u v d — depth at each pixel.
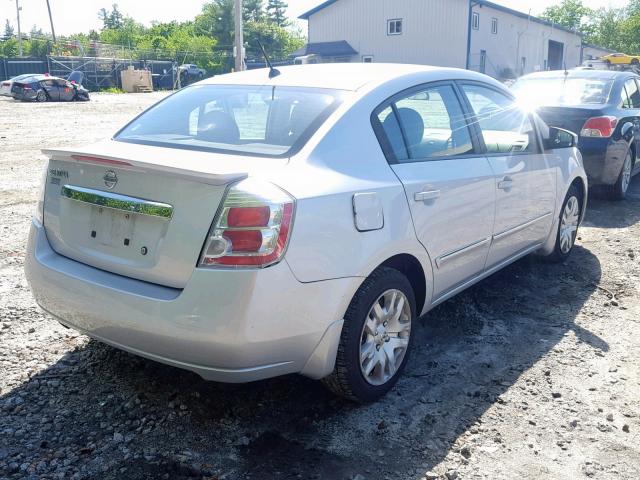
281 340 3.05
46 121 20.02
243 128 3.67
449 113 4.28
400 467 3.10
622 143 8.24
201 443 3.25
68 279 3.36
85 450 3.16
